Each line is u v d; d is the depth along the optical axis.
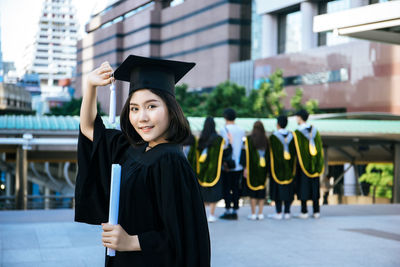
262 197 7.50
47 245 5.36
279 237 6.00
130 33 72.50
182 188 1.56
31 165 22.33
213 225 6.93
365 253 5.11
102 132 1.81
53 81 117.19
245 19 56.69
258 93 36.81
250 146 7.43
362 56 38.75
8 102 42.66
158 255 1.52
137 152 1.69
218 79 57.53
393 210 9.27
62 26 124.06
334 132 14.83
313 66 43.38
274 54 51.00
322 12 45.03
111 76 1.71
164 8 69.50
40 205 16.95
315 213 7.88
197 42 61.44
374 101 37.78
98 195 1.78
